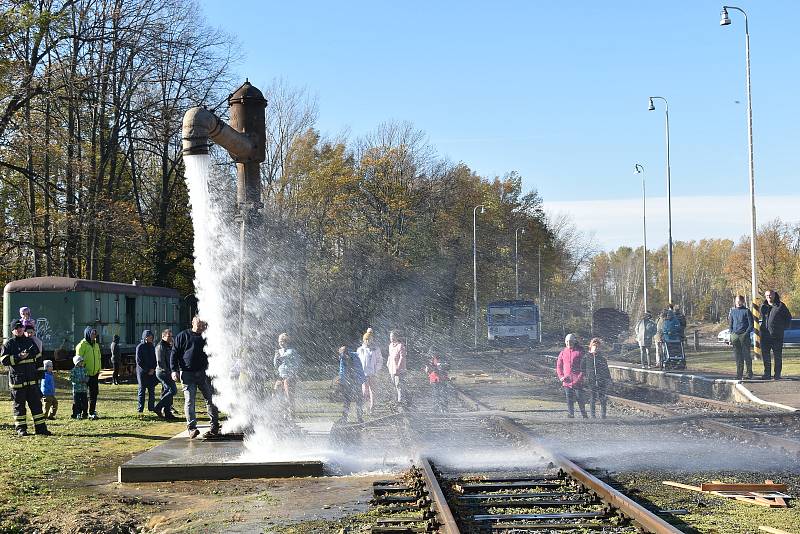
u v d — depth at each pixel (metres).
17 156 40.19
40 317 37.84
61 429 18.83
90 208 44.78
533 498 10.34
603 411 19.80
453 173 79.56
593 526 8.80
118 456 14.90
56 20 36.72
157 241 56.22
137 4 45.69
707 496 10.55
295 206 53.59
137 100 51.31
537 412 22.14
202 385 15.73
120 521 10.04
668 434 16.95
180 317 52.34
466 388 31.72
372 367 21.48
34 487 12.16
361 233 58.88
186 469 12.70
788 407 20.72
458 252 79.75
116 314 41.31
